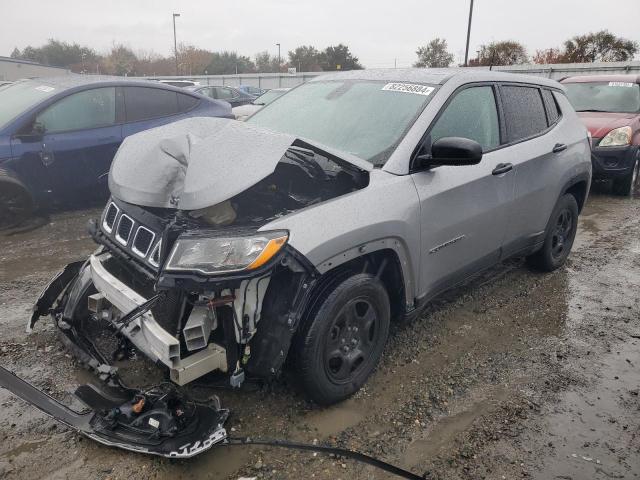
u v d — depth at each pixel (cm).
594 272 518
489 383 326
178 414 252
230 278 234
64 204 646
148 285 278
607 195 885
